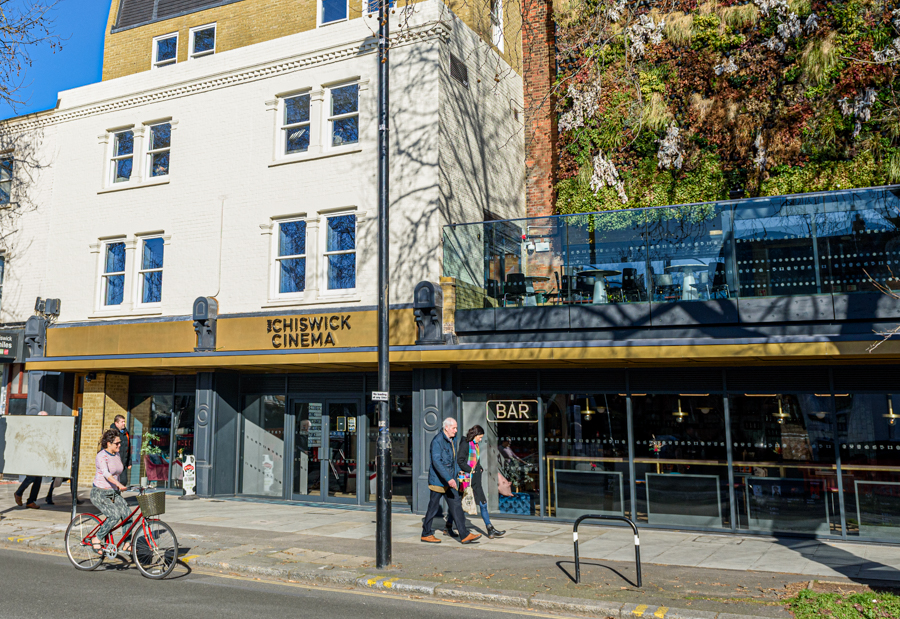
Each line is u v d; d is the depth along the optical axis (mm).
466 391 13820
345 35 15406
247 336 15055
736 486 11766
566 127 15695
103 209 17656
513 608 7379
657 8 15125
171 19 19594
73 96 18500
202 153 16594
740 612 6730
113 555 8859
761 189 13695
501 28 17953
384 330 9141
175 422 17344
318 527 11984
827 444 11289
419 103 14477
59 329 17297
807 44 13609
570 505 12805
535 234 13305
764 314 11398
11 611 6840
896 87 12867
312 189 15297
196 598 7559
